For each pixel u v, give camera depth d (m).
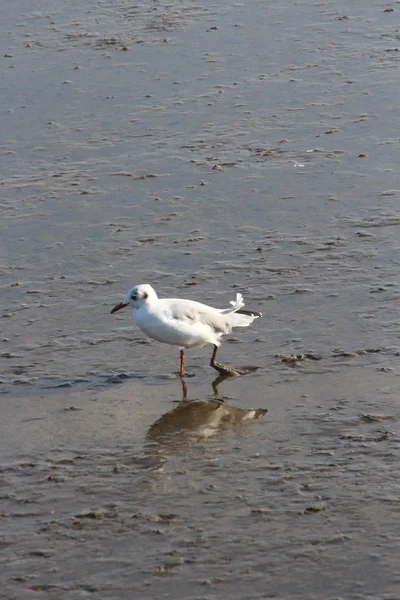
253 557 9.92
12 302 16.33
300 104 24.30
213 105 24.50
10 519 10.75
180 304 13.82
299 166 21.14
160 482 11.38
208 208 19.55
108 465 11.80
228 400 13.26
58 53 28.44
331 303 15.71
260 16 30.61
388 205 19.14
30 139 23.28
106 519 10.67
